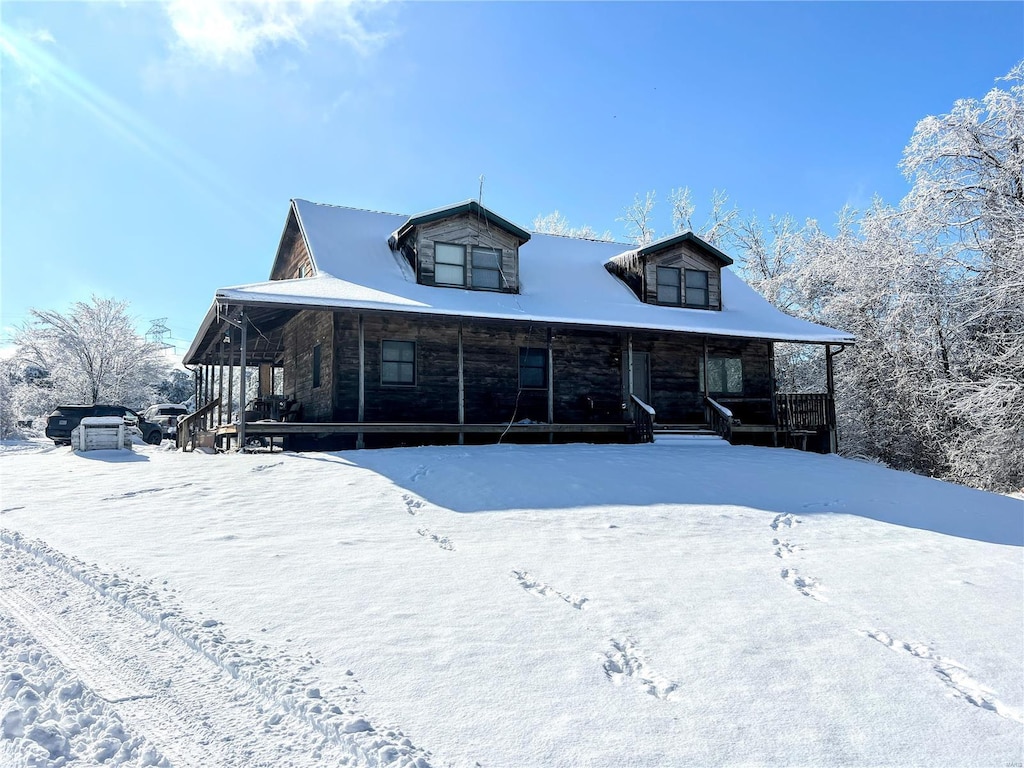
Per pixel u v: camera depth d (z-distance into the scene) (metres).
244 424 13.17
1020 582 6.99
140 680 3.91
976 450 21.30
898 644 5.12
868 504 10.58
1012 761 3.56
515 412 16.33
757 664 4.54
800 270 30.05
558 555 6.90
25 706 3.55
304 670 4.04
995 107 21.36
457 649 4.46
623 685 4.13
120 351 39.50
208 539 7.00
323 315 16.34
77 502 8.83
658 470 11.66
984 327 22.25
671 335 17.53
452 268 16.91
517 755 3.28
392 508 8.64
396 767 3.10
